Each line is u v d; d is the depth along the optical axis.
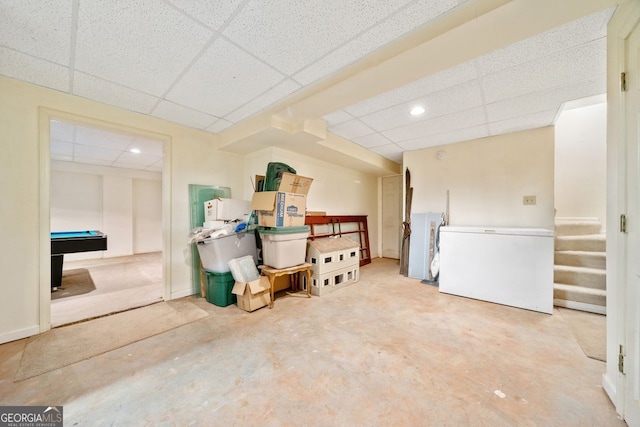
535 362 1.75
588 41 1.60
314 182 4.21
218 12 1.37
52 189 5.47
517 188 3.39
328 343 2.02
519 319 2.48
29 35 1.53
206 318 2.50
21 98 2.09
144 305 2.86
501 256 2.90
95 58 1.78
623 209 1.27
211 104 2.54
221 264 2.82
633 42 1.21
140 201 6.79
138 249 6.75
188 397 1.43
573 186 3.63
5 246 2.03
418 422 1.25
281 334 2.17
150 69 1.92
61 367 1.70
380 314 2.60
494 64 1.87
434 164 4.11
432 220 3.98
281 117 2.74
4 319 2.02
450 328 2.29
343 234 4.80
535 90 2.26
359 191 5.36
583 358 1.80
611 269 1.40
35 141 2.15
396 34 1.57
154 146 4.27
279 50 1.71
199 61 1.83
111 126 2.58
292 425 1.24
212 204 3.16
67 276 4.22
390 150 4.41
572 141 3.64
